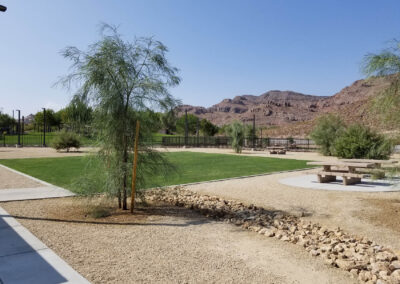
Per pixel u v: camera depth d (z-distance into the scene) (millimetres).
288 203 7770
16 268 3754
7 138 55688
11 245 4551
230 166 16828
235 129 29750
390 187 9875
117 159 6848
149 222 6008
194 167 16328
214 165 17375
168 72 7082
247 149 37188
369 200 7918
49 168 15156
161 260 4125
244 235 5309
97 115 6664
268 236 5254
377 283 3461
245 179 11945
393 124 6730
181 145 43469
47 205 7340
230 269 3889
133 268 3848
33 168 15172
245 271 3840
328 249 4488
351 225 5844
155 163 7176
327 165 10805
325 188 9820
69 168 15164
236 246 4754
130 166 6734
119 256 4238
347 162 11078
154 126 7199
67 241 4824
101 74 6395
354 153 18172
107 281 3480
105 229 5516
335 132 25953
